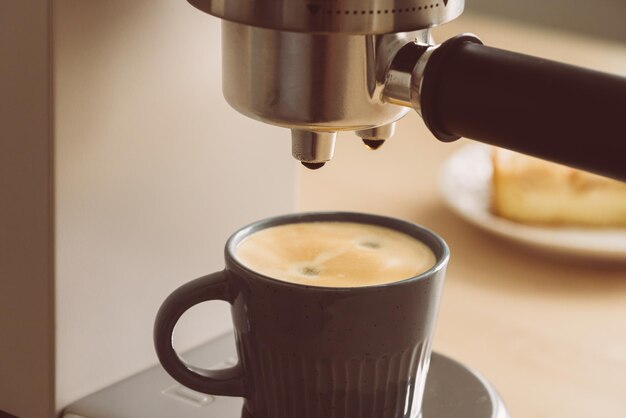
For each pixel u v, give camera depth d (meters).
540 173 0.80
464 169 0.89
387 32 0.46
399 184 0.88
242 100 0.49
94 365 0.58
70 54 0.53
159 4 0.56
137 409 0.57
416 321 0.51
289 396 0.52
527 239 0.78
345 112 0.47
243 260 0.52
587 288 0.76
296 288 0.49
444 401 0.56
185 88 0.58
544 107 0.43
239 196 0.63
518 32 1.16
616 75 0.43
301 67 0.47
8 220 0.56
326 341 0.50
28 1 0.52
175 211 0.60
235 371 0.54
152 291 0.60
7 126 0.55
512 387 0.65
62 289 0.56
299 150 0.50
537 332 0.70
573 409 0.64
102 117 0.55
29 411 0.58
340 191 0.86
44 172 0.54
